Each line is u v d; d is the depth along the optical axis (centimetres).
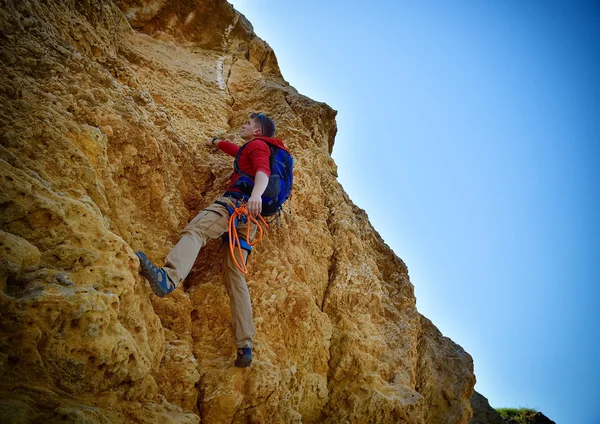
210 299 400
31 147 324
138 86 489
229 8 717
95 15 507
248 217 364
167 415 302
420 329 616
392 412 457
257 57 734
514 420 1341
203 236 358
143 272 327
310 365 450
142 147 410
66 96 379
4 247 262
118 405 280
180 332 377
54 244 291
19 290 263
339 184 633
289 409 392
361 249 552
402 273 623
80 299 266
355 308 509
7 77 352
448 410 584
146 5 652
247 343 357
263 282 427
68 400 248
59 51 407
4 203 278
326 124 680
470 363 633
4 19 377
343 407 453
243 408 351
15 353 243
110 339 274
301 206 532
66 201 308
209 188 479
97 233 312
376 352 491
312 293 492
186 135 514
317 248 517
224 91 639
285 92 662
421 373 590
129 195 405
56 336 259
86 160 348
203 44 698
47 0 437
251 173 384
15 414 216
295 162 541
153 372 332
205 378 355
